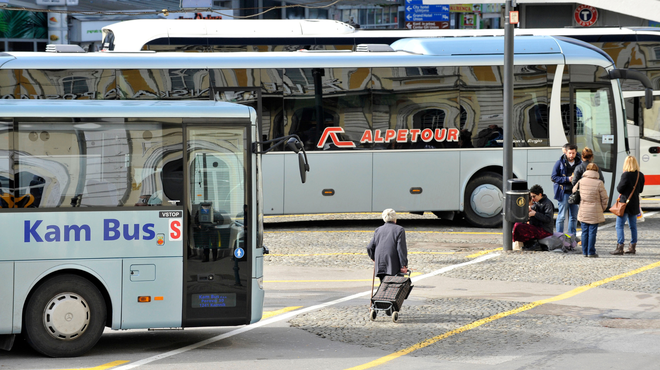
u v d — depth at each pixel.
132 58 32.38
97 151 16.25
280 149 34.16
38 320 15.73
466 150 35.12
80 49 33.31
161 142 16.48
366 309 20.22
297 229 35.50
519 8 76.50
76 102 16.61
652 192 41.03
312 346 16.69
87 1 70.12
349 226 36.59
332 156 34.44
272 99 34.12
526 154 35.31
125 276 16.08
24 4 69.56
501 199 35.44
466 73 35.19
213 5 70.94
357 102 34.66
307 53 34.62
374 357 15.75
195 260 16.41
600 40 41.97
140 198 16.30
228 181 16.62
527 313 19.56
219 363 15.36
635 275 24.36
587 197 27.39
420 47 35.41
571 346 16.50
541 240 29.02
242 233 16.61
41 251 15.75
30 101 16.45
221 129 16.67
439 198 35.06
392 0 83.56
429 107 35.03
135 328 16.16
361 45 35.62
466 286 23.06
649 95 34.62
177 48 37.19
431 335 17.52
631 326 18.22
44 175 16.02
